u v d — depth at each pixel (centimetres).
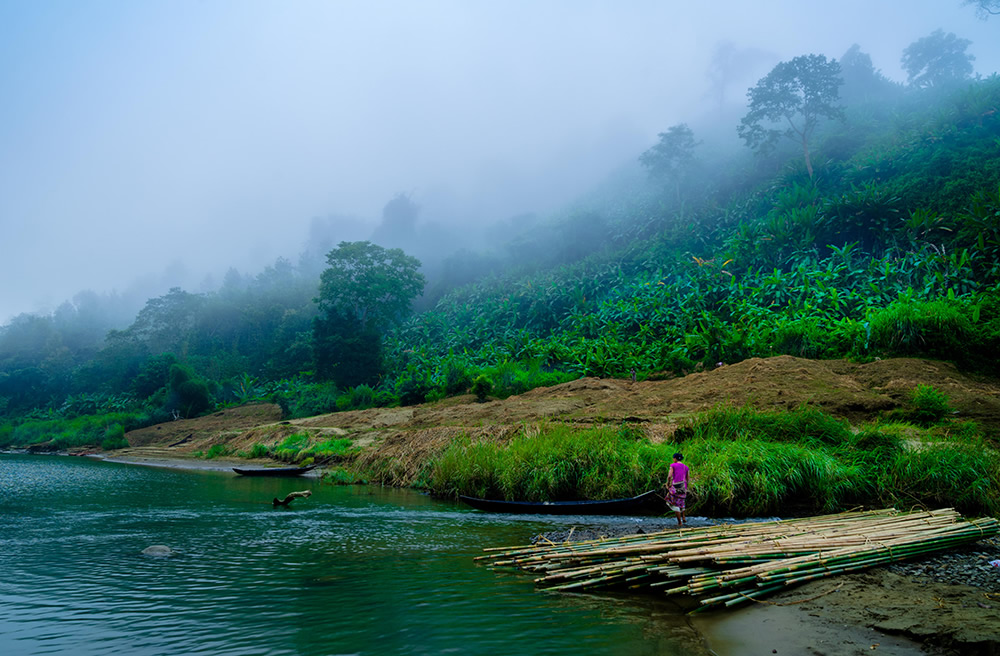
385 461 1925
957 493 1065
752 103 6091
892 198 4100
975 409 1656
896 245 3775
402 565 774
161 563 785
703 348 3344
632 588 656
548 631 532
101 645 498
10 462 2809
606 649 490
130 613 582
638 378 3291
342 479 1856
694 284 4484
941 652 454
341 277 6116
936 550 738
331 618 568
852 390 2028
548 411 2342
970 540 772
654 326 4328
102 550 865
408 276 6706
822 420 1453
